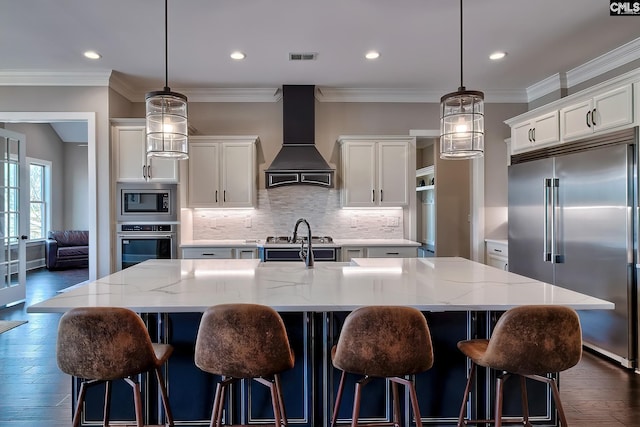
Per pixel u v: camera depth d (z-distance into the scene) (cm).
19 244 513
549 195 358
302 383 220
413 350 166
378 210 524
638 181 290
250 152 482
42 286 638
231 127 512
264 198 518
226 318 164
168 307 176
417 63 411
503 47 372
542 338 166
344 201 489
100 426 220
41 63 405
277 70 430
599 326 326
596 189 317
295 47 368
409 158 490
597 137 325
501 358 170
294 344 220
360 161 488
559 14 308
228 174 482
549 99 477
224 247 459
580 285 331
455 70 433
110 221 442
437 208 680
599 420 238
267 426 220
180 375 220
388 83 479
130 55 385
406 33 340
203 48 369
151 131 244
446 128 247
